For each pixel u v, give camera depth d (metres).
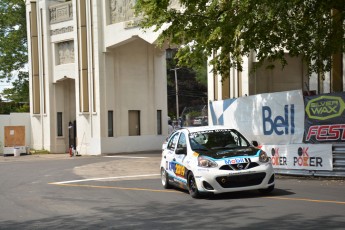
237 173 10.91
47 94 35.94
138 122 33.62
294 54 16.45
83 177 18.72
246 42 15.35
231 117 17.86
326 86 19.81
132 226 8.88
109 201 12.17
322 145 14.56
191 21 15.39
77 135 33.16
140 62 33.59
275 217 8.91
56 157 31.53
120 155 30.75
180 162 12.45
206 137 12.36
